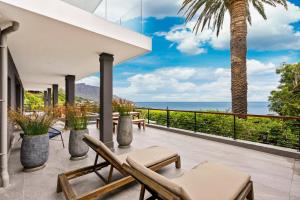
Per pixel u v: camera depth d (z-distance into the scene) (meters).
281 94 8.13
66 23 2.62
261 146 3.92
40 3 2.32
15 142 4.82
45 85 12.09
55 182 2.57
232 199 1.55
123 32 3.48
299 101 7.57
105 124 4.18
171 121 6.89
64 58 4.74
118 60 5.05
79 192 2.27
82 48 3.85
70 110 3.61
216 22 7.07
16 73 6.43
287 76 8.09
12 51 4.04
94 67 6.02
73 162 3.37
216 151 3.97
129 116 4.51
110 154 2.27
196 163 3.26
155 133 6.09
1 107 2.50
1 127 2.49
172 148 4.24
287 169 2.96
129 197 2.17
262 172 2.85
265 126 4.26
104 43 3.55
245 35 5.71
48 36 3.12
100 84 4.25
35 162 2.94
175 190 1.19
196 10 6.48
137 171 1.53
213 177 1.90
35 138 2.95
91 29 2.94
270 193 2.24
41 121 3.06
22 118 2.96
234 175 1.95
